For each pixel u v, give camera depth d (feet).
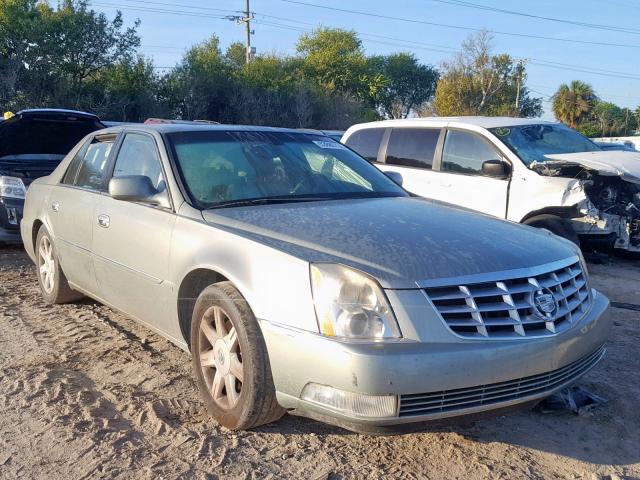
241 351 11.51
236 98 138.62
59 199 18.84
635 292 23.32
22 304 20.39
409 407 10.13
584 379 14.94
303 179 15.38
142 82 120.67
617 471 11.30
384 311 10.26
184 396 13.85
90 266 16.97
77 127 30.55
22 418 12.80
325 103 156.25
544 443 12.19
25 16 104.83
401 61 242.58
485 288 10.76
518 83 182.19
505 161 26.35
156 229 14.03
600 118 212.43
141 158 15.99
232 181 14.66
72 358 15.92
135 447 11.75
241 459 11.35
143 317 15.05
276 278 11.14
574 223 25.82
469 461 11.48
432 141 28.76
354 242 11.48
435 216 13.55
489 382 10.43
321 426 12.57
